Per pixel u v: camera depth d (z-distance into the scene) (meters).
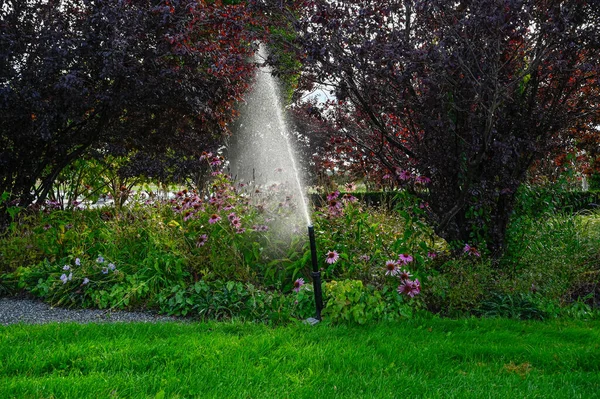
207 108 9.09
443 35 5.29
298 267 5.64
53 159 9.08
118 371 3.51
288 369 3.56
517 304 5.39
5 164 8.23
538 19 5.34
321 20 5.35
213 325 4.63
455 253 6.19
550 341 4.38
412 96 5.73
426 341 4.29
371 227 5.90
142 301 5.57
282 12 6.04
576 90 6.21
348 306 4.82
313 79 6.04
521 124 5.88
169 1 8.10
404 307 4.95
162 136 9.54
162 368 3.56
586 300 5.75
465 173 5.95
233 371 3.47
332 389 3.23
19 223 7.54
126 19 7.84
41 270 6.21
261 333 4.42
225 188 6.77
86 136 8.95
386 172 6.66
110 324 4.66
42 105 7.64
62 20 8.17
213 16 8.55
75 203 8.32
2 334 4.30
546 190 6.77
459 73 5.40
